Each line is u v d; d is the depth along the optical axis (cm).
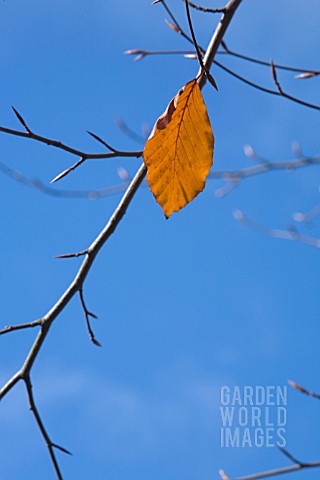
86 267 139
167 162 126
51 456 139
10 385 138
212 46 138
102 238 140
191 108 125
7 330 139
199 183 126
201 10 139
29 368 139
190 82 125
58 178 136
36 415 139
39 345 139
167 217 126
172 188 126
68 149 136
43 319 139
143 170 139
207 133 126
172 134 126
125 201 139
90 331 141
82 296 140
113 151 138
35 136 135
